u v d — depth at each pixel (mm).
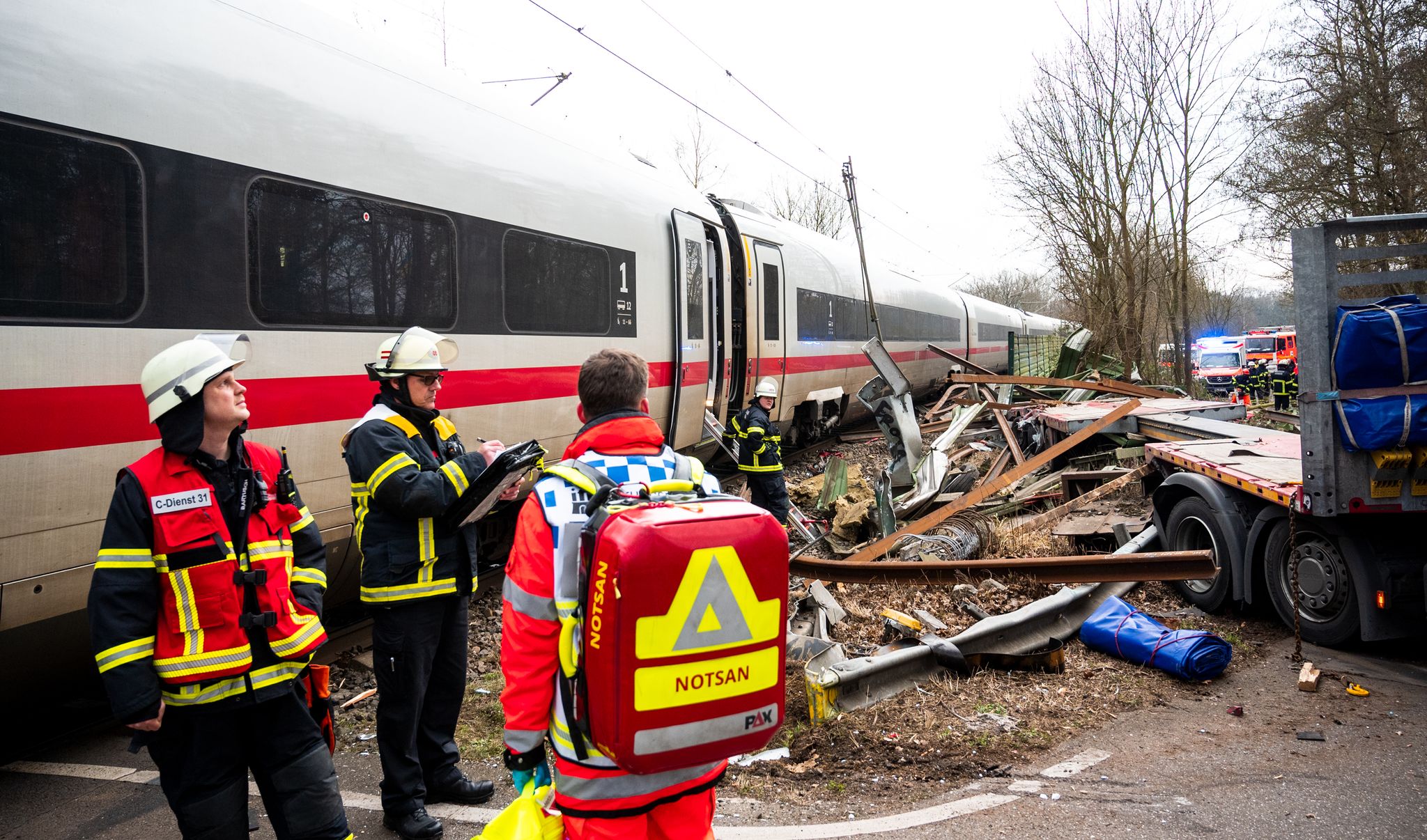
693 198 10195
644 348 8562
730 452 9930
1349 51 15531
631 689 1786
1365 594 4879
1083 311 23312
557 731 2000
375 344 5273
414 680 3230
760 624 1918
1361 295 14562
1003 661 4832
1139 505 7840
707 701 1854
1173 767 3762
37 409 3570
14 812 3553
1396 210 15180
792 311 13109
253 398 4508
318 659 5227
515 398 6594
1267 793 3518
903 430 9453
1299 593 5340
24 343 3525
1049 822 3311
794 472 13062
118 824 3455
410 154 5602
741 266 11328
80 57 3781
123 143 3912
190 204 4191
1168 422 9164
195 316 4207
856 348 16594
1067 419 10539
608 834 1946
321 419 4906
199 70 4305
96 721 4637
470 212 6117
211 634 2283
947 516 7547
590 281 7629
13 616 3576
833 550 7809
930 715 4266
